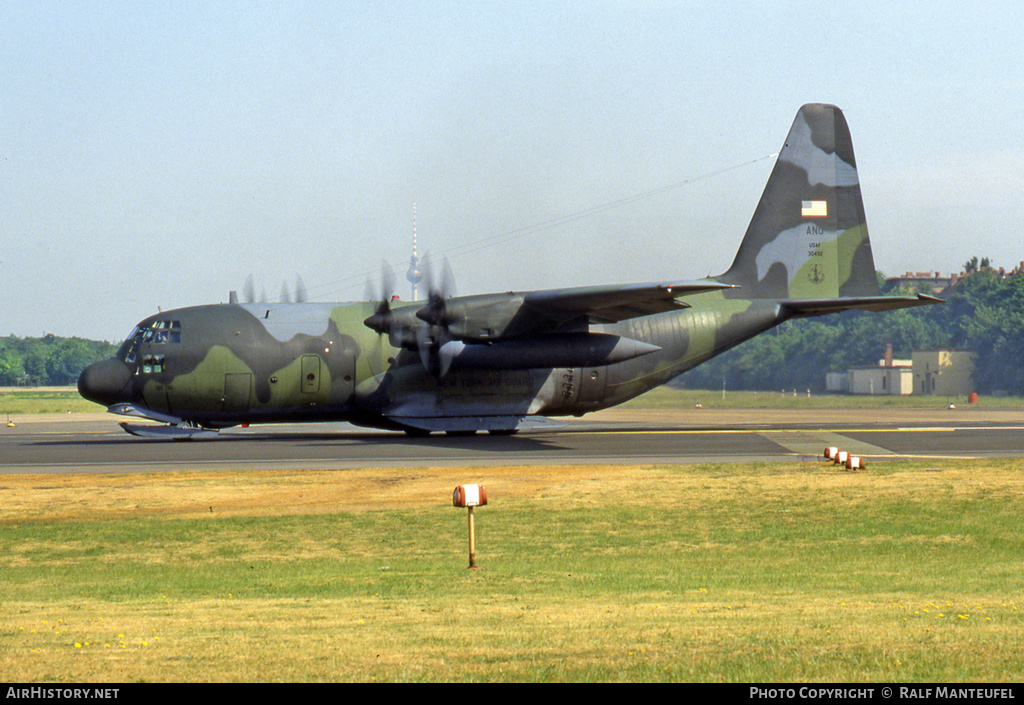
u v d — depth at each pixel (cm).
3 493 4856
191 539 3875
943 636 1923
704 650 1820
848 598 2552
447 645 1914
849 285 8594
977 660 1712
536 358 7525
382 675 1662
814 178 8544
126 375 7300
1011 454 6347
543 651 1839
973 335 19588
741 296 8412
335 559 3509
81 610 2516
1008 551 3566
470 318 7306
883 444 7019
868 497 4672
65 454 6488
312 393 7544
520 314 7381
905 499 4612
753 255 8450
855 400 16988
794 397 18000
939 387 19188
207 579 3152
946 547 3644
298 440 7581
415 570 3269
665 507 4475
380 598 2708
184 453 6525
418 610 2425
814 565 3303
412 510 4434
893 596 2584
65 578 3206
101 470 5644
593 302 7056
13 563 3478
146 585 3050
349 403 7650
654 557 3484
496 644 1916
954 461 5931
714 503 4562
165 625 2216
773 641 1894
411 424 7638
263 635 2058
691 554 3541
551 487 5003
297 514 4353
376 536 3919
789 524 4103
